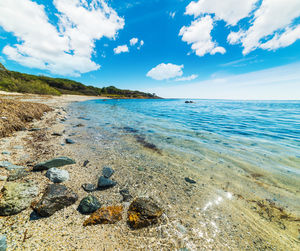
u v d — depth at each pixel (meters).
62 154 5.19
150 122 13.73
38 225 2.22
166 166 5.02
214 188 3.85
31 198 2.67
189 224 2.63
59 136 7.32
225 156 6.00
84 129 9.55
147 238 2.29
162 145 7.22
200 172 4.69
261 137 8.88
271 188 3.91
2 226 2.10
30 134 6.97
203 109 30.28
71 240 2.08
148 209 2.70
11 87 35.03
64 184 3.42
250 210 3.09
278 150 6.69
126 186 3.67
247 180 4.29
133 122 13.48
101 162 4.94
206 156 5.98
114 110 24.50
